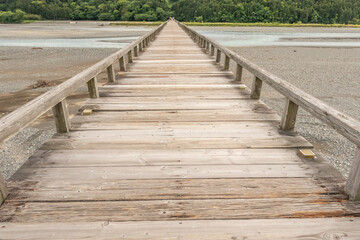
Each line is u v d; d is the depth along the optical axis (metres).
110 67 4.93
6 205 1.67
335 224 1.54
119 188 1.85
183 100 3.94
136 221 1.56
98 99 3.96
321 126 5.62
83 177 1.97
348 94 8.56
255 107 3.62
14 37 33.31
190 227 1.52
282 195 1.79
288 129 2.84
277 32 45.66
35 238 1.43
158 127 2.93
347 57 17.47
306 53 19.22
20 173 2.00
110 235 1.46
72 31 44.94
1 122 1.60
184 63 7.31
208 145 2.50
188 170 2.09
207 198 1.76
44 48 21.80
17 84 9.88
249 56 17.53
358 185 1.66
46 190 1.81
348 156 4.39
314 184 1.91
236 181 1.95
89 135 2.71
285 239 1.44
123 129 2.87
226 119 3.16
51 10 88.25
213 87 4.73
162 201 1.72
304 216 1.61
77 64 14.81
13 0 95.25
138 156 2.29
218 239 1.44
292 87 2.65
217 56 7.23
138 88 4.64
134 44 6.92
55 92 2.42
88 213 1.61
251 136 2.70
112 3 94.25
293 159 2.26
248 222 1.56
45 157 2.25
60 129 2.74
